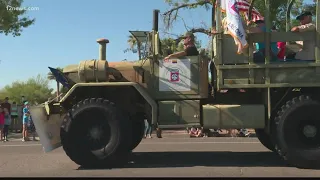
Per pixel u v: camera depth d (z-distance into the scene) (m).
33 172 7.02
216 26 7.26
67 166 7.62
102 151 6.99
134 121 7.94
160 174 6.52
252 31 7.07
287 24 8.60
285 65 6.86
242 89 7.17
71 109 7.11
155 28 7.41
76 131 7.05
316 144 6.78
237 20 6.73
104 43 7.52
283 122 6.79
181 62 7.23
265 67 6.89
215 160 8.05
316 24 6.88
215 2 7.53
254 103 7.18
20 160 8.61
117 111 7.01
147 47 7.45
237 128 6.99
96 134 7.05
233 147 10.48
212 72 7.40
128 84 7.05
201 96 7.16
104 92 7.41
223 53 7.04
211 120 7.01
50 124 7.63
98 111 7.00
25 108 15.34
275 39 6.94
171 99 7.25
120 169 7.02
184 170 6.88
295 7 15.42
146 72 7.38
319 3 6.86
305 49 7.06
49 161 8.39
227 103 7.32
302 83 6.84
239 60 7.00
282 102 7.09
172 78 7.24
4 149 11.24
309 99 6.78
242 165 7.36
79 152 7.02
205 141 12.45
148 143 11.86
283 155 6.85
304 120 6.77
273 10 14.56
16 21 21.45
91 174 6.59
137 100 7.51
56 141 7.73
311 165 6.74
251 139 13.09
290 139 6.77
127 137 7.02
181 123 7.15
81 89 7.27
